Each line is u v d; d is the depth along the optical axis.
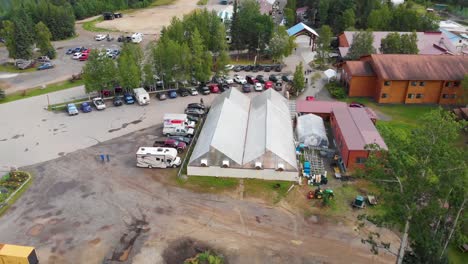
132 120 65.12
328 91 78.50
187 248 38.31
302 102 67.38
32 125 63.47
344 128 55.06
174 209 43.78
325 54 93.94
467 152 27.28
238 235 40.09
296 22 133.12
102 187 47.56
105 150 55.84
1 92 73.00
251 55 101.06
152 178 49.47
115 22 137.75
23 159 53.66
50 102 72.38
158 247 38.38
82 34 122.44
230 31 101.19
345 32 102.38
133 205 44.38
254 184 48.28
